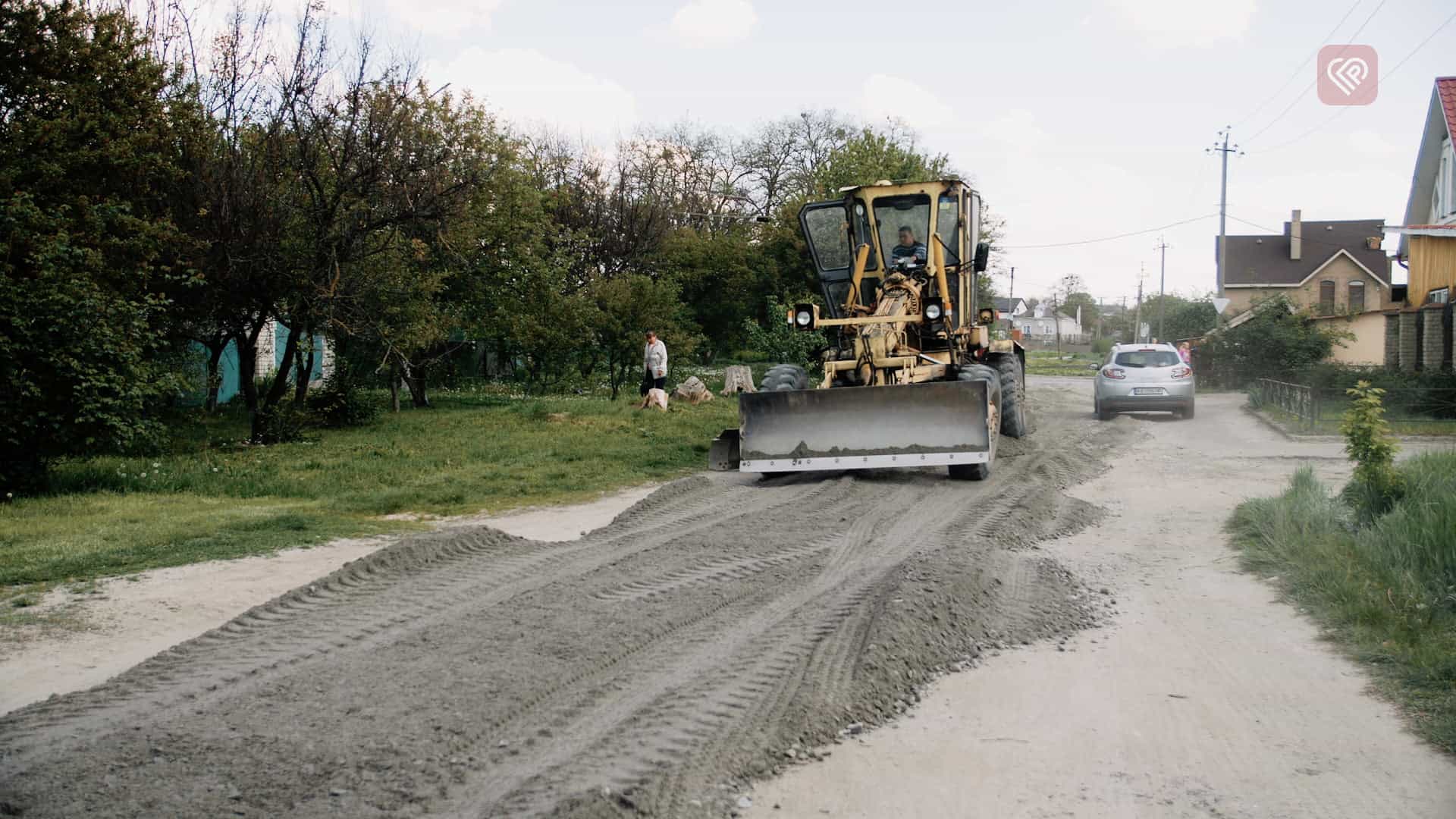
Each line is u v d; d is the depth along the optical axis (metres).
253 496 11.41
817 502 9.88
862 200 13.99
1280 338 32.88
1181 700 4.97
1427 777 4.06
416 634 5.58
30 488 11.36
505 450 15.31
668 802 3.72
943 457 11.13
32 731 4.25
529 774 3.84
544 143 42.69
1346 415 9.05
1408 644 5.57
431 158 18.00
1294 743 4.43
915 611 5.96
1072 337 125.00
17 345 10.95
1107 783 4.05
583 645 5.38
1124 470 13.34
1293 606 6.60
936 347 13.42
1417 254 23.44
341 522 9.73
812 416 11.52
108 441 11.97
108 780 3.77
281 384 16.89
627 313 25.88
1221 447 15.91
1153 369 21.22
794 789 3.96
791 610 6.16
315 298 16.41
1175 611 6.57
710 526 8.77
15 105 13.88
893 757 4.29
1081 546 8.61
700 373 34.78
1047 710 4.85
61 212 12.92
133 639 5.89
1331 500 9.19
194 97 16.27
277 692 4.67
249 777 3.79
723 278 38.75
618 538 8.38
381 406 22.36
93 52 13.99
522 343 24.94
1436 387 20.56
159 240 14.26
